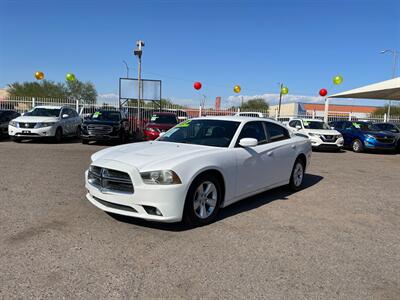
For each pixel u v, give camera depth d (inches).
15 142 583.5
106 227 180.5
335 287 129.5
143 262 143.2
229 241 168.4
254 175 225.1
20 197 232.8
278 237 176.2
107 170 181.9
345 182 330.6
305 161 290.7
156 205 170.4
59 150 490.3
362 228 195.9
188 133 238.1
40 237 165.2
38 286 122.5
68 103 912.9
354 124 696.4
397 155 618.8
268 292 124.1
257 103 2576.3
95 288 122.4
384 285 132.3
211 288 125.3
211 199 193.9
